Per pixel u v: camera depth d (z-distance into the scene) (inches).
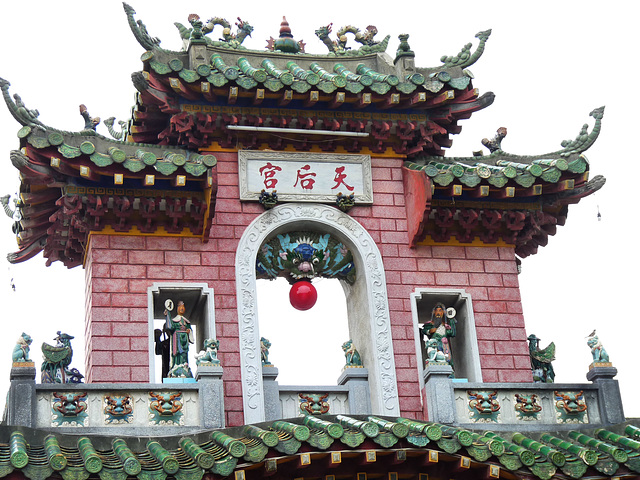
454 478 750.5
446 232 981.2
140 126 995.3
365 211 971.9
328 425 717.9
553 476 748.0
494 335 957.8
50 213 981.2
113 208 915.4
